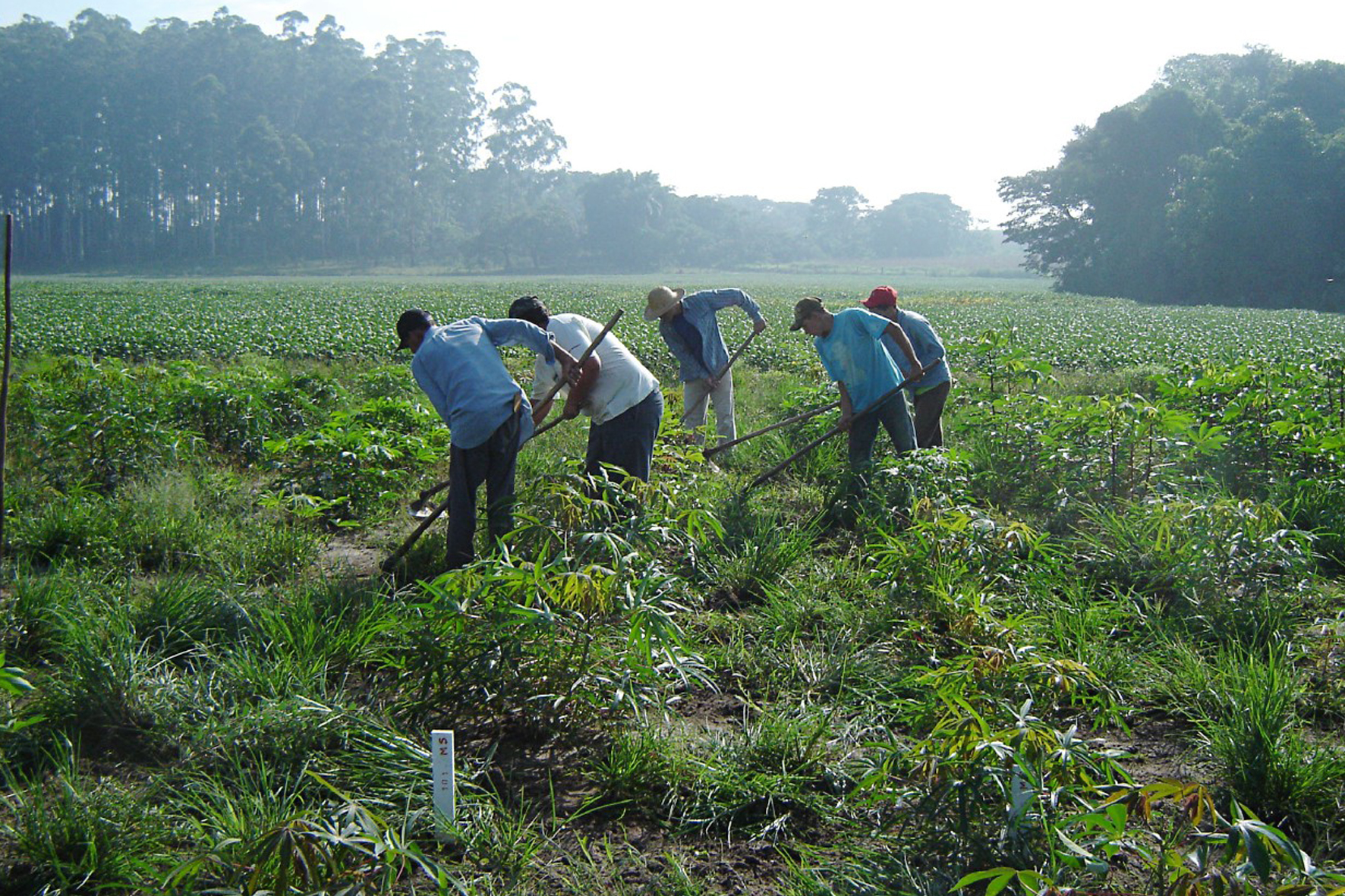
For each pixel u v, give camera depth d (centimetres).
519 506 527
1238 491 726
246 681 380
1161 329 2731
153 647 427
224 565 540
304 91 13538
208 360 1631
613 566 420
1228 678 398
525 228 13425
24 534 556
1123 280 6994
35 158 12062
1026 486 727
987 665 357
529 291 5809
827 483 737
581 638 373
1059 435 742
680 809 329
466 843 298
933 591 464
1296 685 393
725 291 824
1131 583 529
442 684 365
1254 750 338
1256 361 1291
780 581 519
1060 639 434
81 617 427
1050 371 1364
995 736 278
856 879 285
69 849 292
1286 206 5931
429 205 13688
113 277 10594
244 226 12762
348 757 341
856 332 680
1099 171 7381
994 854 273
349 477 675
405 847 256
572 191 17300
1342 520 606
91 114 12531
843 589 517
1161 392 898
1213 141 7075
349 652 421
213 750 339
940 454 645
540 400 596
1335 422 767
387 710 371
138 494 637
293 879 238
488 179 15150
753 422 996
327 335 1972
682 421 824
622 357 594
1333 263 5972
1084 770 280
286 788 328
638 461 600
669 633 355
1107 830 252
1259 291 6122
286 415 952
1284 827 317
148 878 280
